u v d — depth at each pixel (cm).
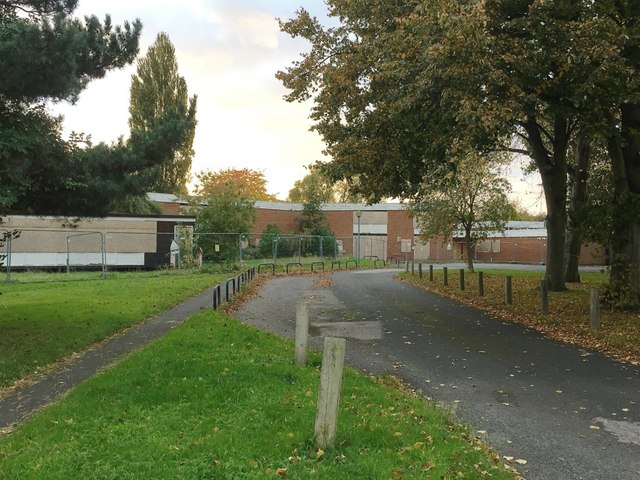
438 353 948
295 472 411
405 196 1617
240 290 1902
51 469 416
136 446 457
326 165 1487
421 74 1035
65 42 889
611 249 1405
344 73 1347
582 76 1042
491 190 2691
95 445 463
